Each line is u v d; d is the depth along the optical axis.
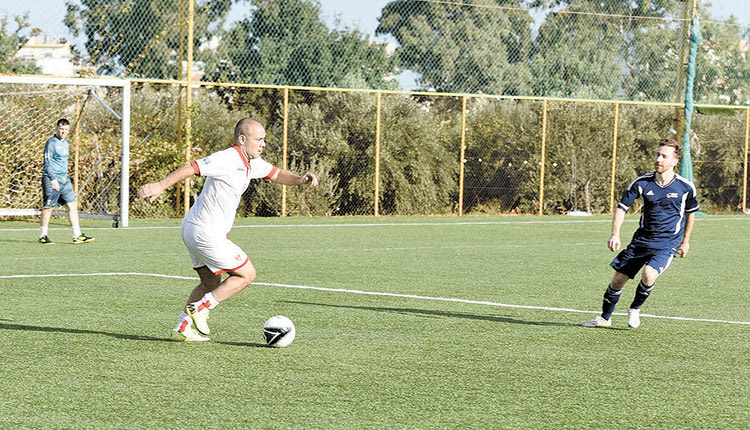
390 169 22.20
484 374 6.29
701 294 10.38
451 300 9.55
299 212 21.48
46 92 18.69
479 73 31.62
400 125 22.41
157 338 7.27
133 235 15.95
